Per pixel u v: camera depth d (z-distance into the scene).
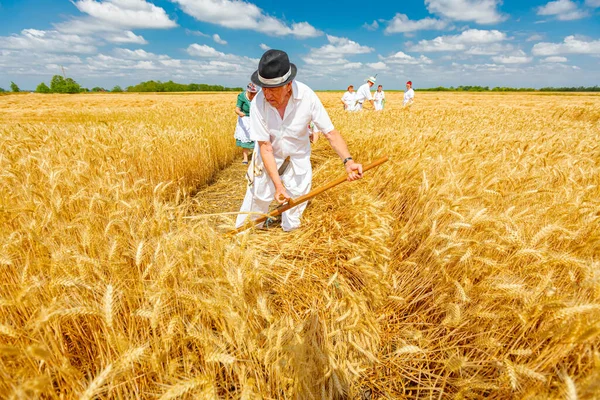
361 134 6.96
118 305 1.75
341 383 1.88
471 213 2.44
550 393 1.41
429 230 2.77
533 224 2.52
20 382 1.33
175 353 1.72
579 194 2.69
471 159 3.92
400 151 5.09
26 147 4.71
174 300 1.88
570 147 5.53
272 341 1.76
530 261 2.18
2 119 16.95
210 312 1.68
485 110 17.25
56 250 2.01
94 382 1.16
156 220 2.26
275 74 2.43
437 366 1.93
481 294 1.91
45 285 1.81
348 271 2.66
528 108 22.45
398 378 1.97
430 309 2.28
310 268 2.69
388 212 3.39
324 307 2.26
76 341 1.85
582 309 1.38
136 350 1.31
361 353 2.08
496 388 1.54
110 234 2.27
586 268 1.67
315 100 2.89
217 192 5.64
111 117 16.23
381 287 2.38
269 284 2.46
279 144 3.05
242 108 7.14
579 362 1.42
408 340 2.19
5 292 1.91
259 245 2.98
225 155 7.88
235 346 1.73
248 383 1.40
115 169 3.98
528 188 3.32
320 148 7.72
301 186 3.34
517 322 1.72
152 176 4.96
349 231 3.08
